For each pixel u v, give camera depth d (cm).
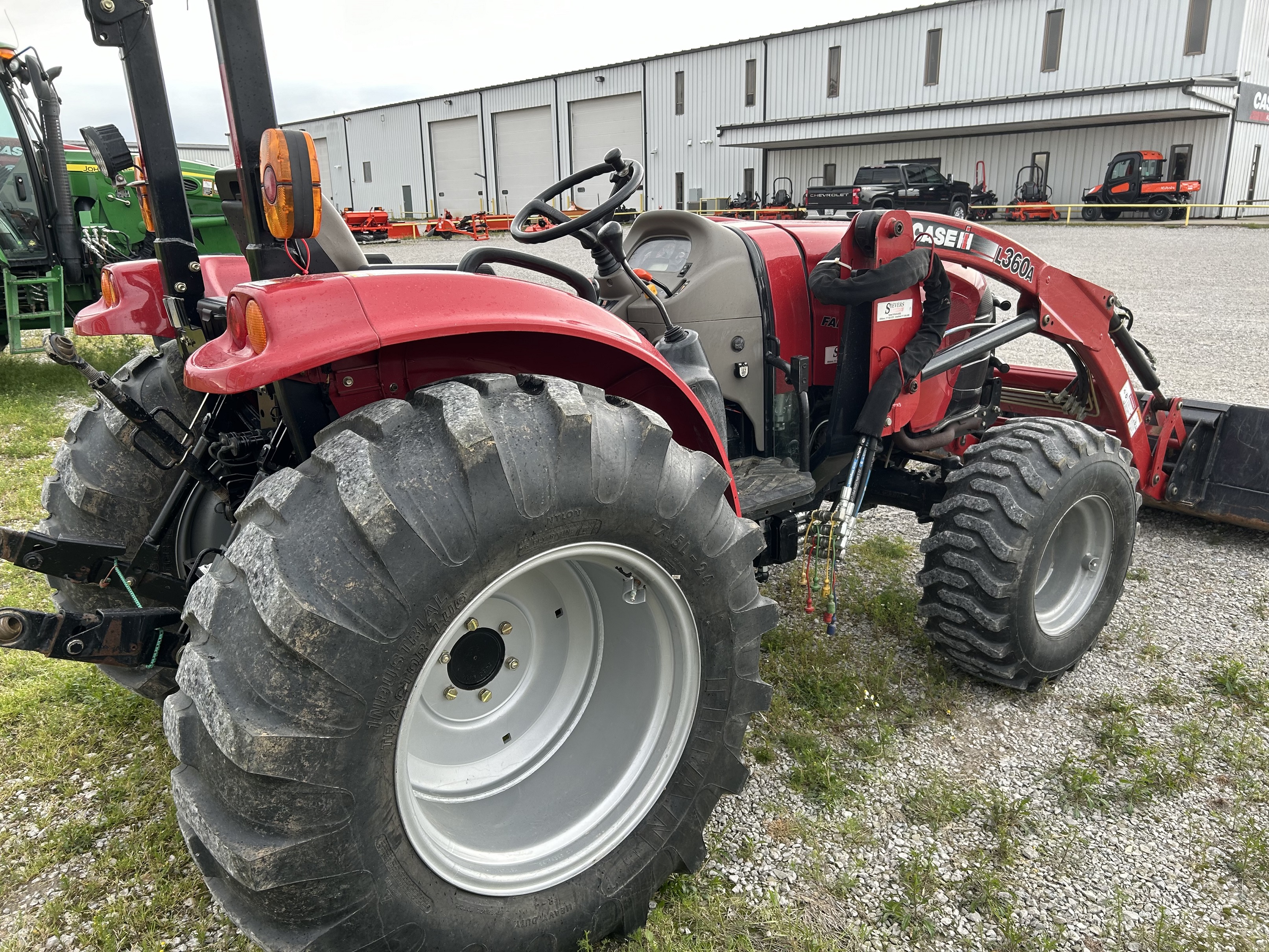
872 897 190
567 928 161
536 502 140
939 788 224
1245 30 2367
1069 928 182
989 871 197
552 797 176
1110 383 340
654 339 274
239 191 162
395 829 137
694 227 284
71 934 177
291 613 123
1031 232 2012
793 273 293
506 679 179
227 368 128
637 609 173
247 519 136
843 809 217
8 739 237
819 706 258
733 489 200
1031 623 252
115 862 193
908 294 273
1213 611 322
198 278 198
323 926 132
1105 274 1284
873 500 332
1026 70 2655
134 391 213
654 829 174
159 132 187
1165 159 2447
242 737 121
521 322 151
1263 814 215
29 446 505
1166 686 272
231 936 177
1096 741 246
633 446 154
